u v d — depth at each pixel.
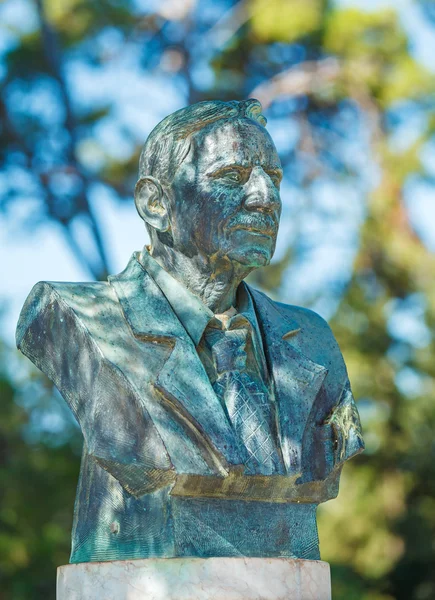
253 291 4.70
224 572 4.00
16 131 12.11
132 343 4.27
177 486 4.04
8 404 10.23
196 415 4.08
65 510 10.16
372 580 11.43
